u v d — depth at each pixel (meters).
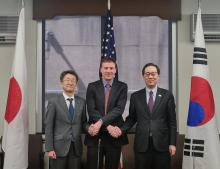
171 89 4.73
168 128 3.68
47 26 4.75
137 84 4.74
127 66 4.75
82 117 3.63
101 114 3.60
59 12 4.68
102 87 3.66
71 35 4.75
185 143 4.08
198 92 4.01
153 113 3.63
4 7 4.71
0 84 4.70
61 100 3.60
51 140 3.51
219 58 4.72
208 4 4.72
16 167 4.02
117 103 3.62
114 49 4.33
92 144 3.59
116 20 4.74
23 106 4.09
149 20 4.73
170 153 3.62
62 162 3.52
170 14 4.69
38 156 4.57
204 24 4.62
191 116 4.04
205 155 4.00
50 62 4.75
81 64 4.73
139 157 3.63
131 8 4.69
